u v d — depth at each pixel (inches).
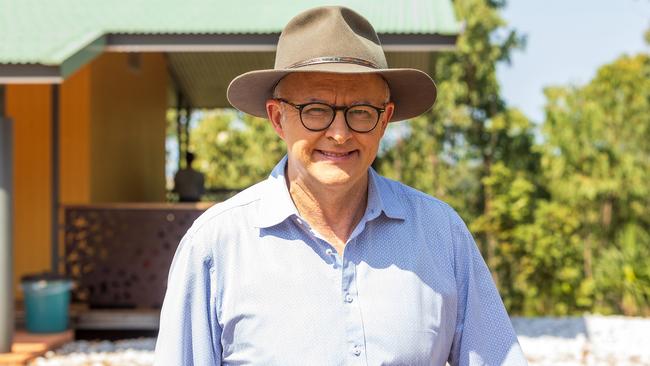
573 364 314.8
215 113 878.4
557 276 703.7
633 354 339.0
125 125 455.2
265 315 88.7
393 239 92.7
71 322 355.6
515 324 441.7
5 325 300.0
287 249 90.4
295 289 89.0
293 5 325.4
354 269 90.4
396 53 421.4
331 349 87.9
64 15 317.7
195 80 611.2
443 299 92.8
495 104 821.9
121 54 449.1
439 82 818.2
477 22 791.1
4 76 269.0
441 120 820.6
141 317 357.7
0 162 294.4
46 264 391.2
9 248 298.4
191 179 449.1
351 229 92.9
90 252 379.6
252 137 847.1
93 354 322.0
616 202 792.9
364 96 88.7
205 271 91.4
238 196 94.5
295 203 93.6
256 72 89.3
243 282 89.9
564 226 704.4
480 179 824.9
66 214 376.5
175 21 310.8
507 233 709.9
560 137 781.9
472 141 824.9
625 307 620.7
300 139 89.4
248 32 301.6
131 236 378.3
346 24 89.0
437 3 318.3
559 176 782.5
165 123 568.7
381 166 854.5
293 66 88.8
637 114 792.3
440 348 93.3
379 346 88.7
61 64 267.6
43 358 311.0
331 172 88.7
